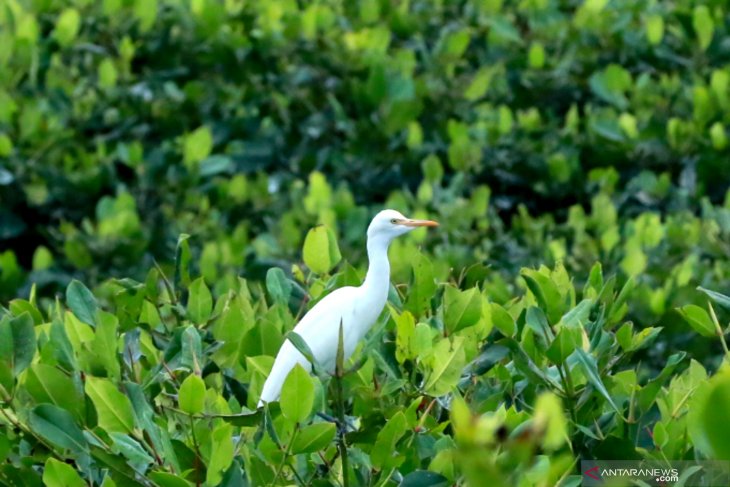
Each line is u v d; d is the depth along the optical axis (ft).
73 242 45.62
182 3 54.44
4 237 48.96
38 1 55.06
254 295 38.70
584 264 39.73
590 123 49.39
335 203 43.47
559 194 48.80
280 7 54.49
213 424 21.07
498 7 57.26
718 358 36.83
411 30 56.49
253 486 19.53
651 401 20.81
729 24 53.83
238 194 48.85
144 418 19.72
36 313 26.71
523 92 53.67
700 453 18.84
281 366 23.90
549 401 12.33
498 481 12.60
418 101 49.78
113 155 49.62
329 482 19.54
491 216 43.98
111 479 19.07
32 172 48.65
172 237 47.24
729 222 40.55
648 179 46.68
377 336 22.39
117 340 23.65
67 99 50.78
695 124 48.14
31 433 20.70
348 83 52.08
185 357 22.34
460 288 27.30
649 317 36.63
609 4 56.70
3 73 50.34
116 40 53.78
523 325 23.26
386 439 18.98
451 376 20.94
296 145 52.19
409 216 44.65
